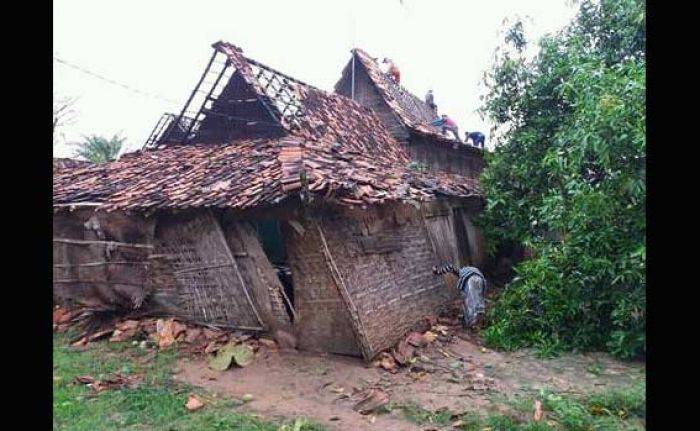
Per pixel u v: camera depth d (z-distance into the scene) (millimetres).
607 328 7016
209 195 7004
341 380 5934
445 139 14594
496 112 10586
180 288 7746
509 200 10273
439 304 8961
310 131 11477
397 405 5234
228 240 7355
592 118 6695
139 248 7941
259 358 6633
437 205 9867
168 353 6914
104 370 6246
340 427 4734
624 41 8547
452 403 5258
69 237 8617
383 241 7695
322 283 6699
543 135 9742
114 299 8109
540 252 8125
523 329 7504
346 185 6168
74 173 10664
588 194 6676
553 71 9492
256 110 11742
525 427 4625
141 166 10234
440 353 7008
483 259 11664
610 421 4664
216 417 4898
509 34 10477
